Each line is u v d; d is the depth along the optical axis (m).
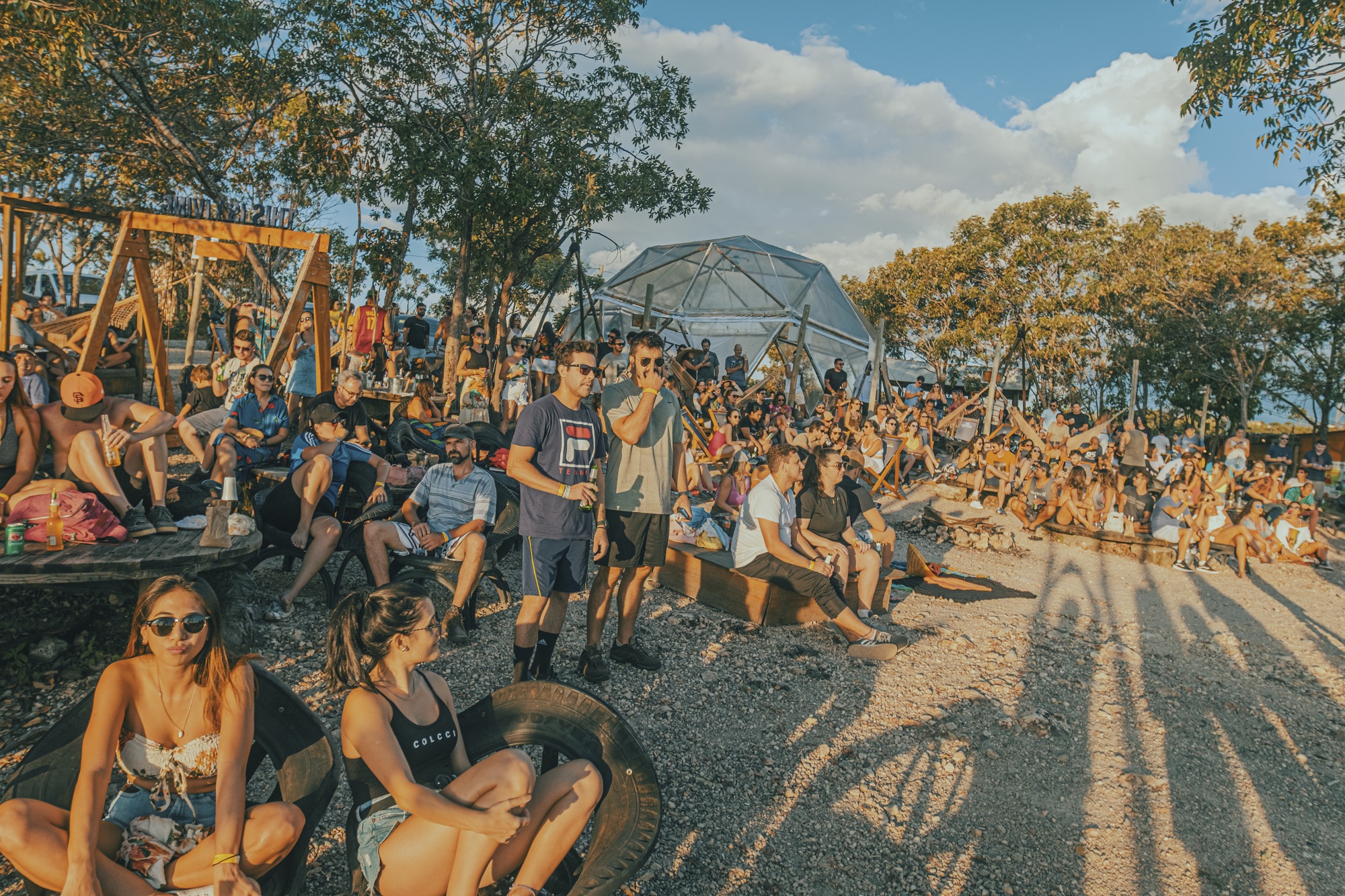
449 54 15.56
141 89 14.05
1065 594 8.20
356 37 14.37
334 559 6.12
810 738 4.22
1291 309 28.27
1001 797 3.85
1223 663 6.34
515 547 6.92
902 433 15.12
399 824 2.25
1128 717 4.98
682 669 4.91
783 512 5.68
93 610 4.33
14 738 3.36
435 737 2.41
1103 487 11.63
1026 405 37.81
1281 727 5.11
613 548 4.43
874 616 6.46
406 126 14.86
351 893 2.31
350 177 16.09
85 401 4.06
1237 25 10.71
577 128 15.55
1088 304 33.84
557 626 4.27
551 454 4.01
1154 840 3.61
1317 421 30.42
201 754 2.24
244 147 17.69
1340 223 27.86
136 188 16.22
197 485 5.04
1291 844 3.71
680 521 6.54
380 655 2.30
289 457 6.61
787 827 3.42
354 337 13.12
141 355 10.37
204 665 2.23
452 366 15.27
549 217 16.41
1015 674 5.50
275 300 15.28
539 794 2.32
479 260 17.86
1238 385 30.70
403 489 6.21
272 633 4.61
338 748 3.60
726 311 23.00
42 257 23.02
